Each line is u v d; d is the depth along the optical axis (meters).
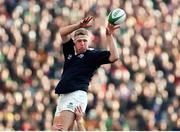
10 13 54.16
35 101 49.84
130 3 58.88
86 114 51.00
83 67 24.03
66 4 56.47
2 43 52.03
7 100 49.12
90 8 57.09
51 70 52.53
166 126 54.03
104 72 53.44
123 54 55.56
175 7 61.09
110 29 23.42
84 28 24.33
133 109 53.50
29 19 54.16
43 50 53.25
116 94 53.09
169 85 56.50
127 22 57.62
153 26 58.94
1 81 50.03
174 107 55.28
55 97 50.59
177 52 58.53
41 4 55.66
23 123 48.59
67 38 24.30
